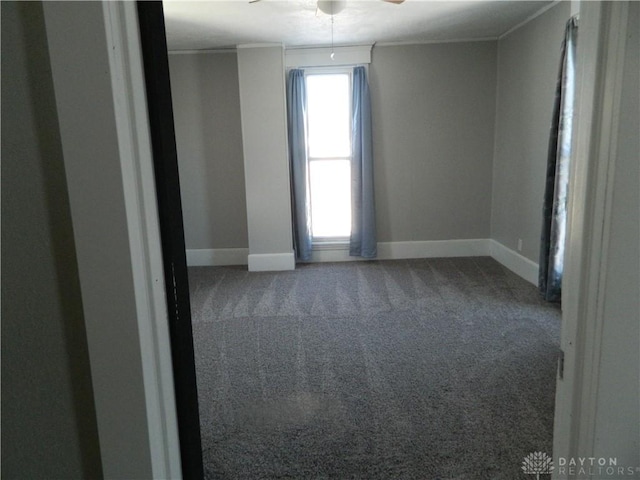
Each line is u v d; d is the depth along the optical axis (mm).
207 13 3547
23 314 700
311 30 4266
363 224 5324
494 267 5004
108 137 631
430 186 5391
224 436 2211
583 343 797
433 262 5297
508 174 4906
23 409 727
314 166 5387
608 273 740
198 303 4172
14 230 680
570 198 819
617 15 690
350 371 2816
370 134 5168
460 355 2973
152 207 716
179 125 5293
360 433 2199
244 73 4852
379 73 5160
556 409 886
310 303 4086
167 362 763
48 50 626
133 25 662
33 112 650
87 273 664
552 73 3902
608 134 718
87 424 726
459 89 5184
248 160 5020
